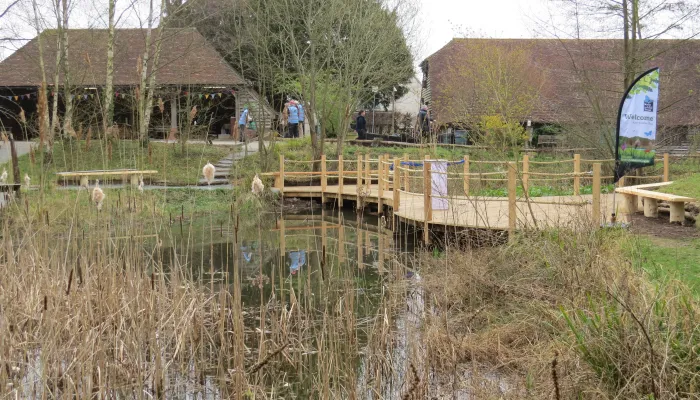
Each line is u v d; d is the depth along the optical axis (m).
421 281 8.30
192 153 21.50
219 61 28.48
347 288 6.95
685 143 22.56
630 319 4.86
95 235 7.72
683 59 20.89
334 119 28.73
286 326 6.71
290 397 5.68
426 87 31.61
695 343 4.58
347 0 23.34
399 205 13.80
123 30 29.88
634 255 7.30
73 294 6.36
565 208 11.79
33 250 7.04
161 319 6.41
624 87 18.69
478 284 7.45
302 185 22.58
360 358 6.32
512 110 22.55
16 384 5.37
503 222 10.47
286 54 25.30
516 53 24.58
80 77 24.38
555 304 6.35
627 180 17.88
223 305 6.22
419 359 5.90
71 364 5.40
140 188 8.24
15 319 5.96
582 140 20.92
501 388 5.35
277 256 11.69
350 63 23.89
